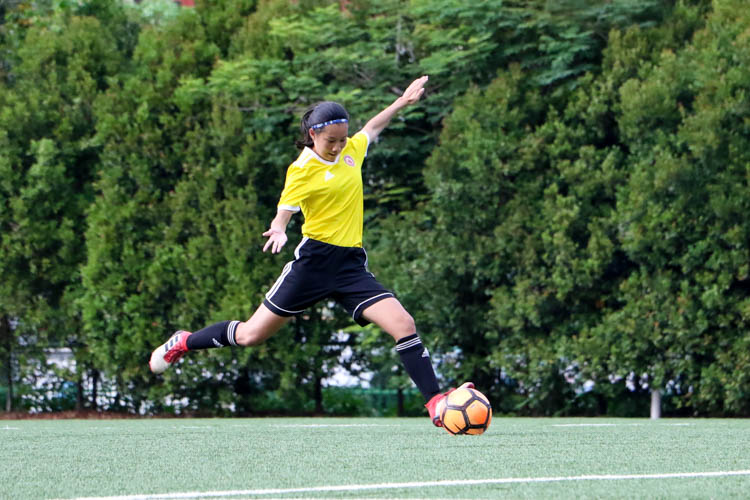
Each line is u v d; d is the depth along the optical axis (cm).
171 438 2416
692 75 4947
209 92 5759
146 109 5838
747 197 4684
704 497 1253
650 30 5322
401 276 5462
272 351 5750
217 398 5994
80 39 6197
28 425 3447
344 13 6019
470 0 5419
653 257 4922
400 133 6025
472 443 2164
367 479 1449
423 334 5644
